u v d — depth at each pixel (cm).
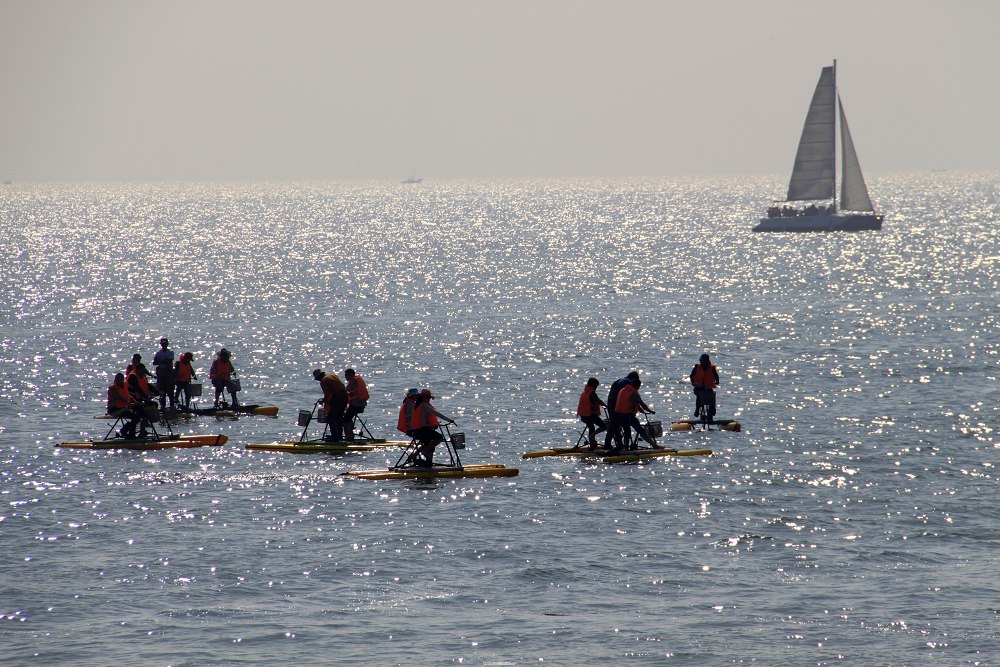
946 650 6681
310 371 18900
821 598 7506
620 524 9138
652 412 11788
